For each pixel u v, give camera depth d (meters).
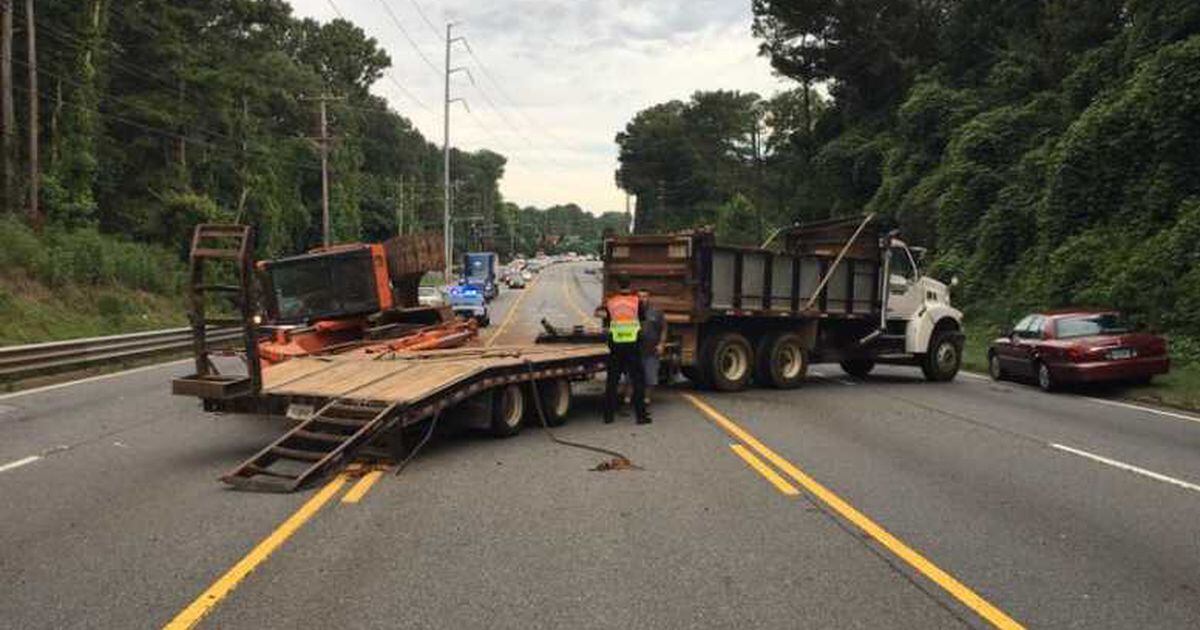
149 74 53.78
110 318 32.28
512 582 5.76
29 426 12.31
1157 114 27.50
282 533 6.90
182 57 56.12
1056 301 28.88
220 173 59.88
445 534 6.88
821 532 6.96
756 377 17.06
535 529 7.02
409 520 7.29
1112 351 16.58
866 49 60.72
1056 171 31.64
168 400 15.09
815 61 64.62
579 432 11.75
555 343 15.55
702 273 15.48
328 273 14.43
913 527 7.13
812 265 17.23
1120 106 29.59
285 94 75.81
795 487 8.54
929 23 60.09
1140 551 6.53
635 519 7.32
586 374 12.72
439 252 17.06
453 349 13.97
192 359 23.30
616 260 16.53
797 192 66.88
